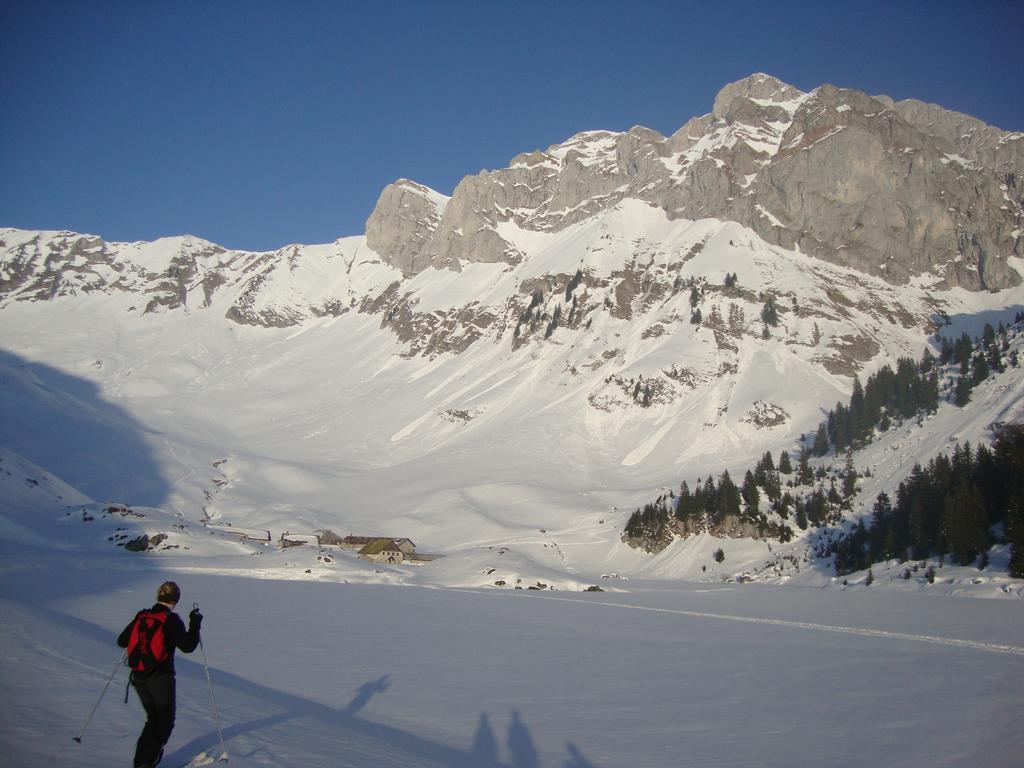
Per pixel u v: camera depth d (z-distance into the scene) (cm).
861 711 3050
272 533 15888
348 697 2952
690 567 13662
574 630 5572
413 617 6097
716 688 3469
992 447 12694
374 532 16825
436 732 2491
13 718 1777
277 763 1731
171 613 1702
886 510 11956
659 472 19300
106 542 11950
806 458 16125
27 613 3712
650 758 2336
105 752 1634
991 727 2811
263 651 4059
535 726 2666
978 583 8919
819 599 8550
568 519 16912
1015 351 15838
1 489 12888
